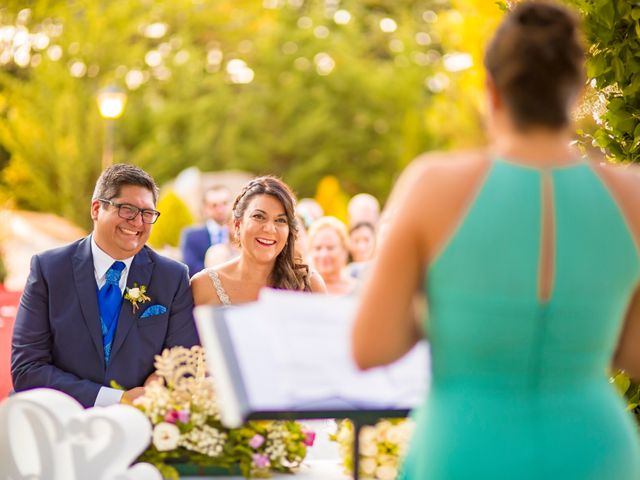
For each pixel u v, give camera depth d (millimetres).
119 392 5633
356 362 2748
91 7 40906
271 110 44812
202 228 13484
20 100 37625
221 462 4789
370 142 45281
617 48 4684
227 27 45875
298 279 6645
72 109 37156
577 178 2689
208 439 4719
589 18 4695
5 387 11383
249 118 44062
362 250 11727
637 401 4586
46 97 37375
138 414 4500
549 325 2621
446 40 33812
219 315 3533
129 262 5969
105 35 40406
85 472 4438
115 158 39219
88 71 40344
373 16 47469
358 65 45156
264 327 3482
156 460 4695
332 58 45781
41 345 5801
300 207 12172
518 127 2744
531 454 2604
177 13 44844
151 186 5957
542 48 2730
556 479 2605
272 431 4914
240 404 3264
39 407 4402
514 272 2609
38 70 37812
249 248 6461
